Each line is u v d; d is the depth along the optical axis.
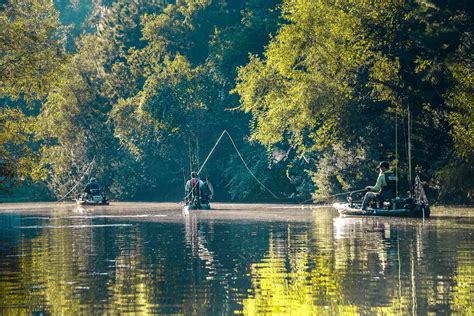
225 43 179.88
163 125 179.88
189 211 110.50
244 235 64.31
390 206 85.12
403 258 46.62
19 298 36.44
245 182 159.75
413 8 111.69
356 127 114.94
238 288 37.75
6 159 97.81
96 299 35.88
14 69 96.31
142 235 66.81
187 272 43.03
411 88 111.81
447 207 101.81
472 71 101.69
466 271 41.31
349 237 60.41
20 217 108.62
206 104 179.88
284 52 116.44
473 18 105.62
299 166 149.88
